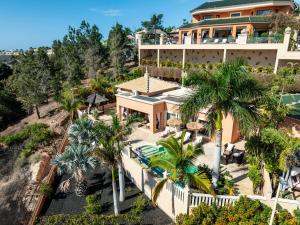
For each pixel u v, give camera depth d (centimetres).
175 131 2386
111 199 1703
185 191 1326
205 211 1271
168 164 1274
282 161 1233
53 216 1545
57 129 3117
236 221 1208
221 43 3281
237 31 3631
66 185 1783
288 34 2694
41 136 2855
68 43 8081
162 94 2803
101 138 1504
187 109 1355
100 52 5841
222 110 1362
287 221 1145
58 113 3784
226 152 1791
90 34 6531
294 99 2222
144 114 2780
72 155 1672
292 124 1894
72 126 1938
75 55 6244
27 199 1922
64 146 2539
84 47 6706
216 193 1402
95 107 3434
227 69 1304
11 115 4134
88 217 1526
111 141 1472
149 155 1948
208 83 1317
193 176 1258
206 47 3422
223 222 1209
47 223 1512
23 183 2188
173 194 1423
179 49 3919
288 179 1350
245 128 1293
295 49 2797
